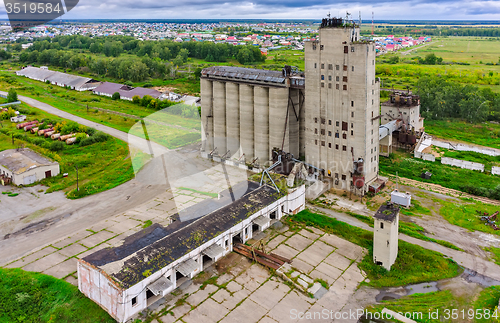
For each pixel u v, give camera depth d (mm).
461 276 56281
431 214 73375
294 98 89562
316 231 68375
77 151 109562
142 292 49156
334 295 52688
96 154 107188
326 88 79812
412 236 65812
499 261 59438
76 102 167125
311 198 80125
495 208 74812
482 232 67250
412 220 71312
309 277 55969
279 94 86438
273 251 62281
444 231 67688
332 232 67875
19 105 158500
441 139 118000
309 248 63312
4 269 58281
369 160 80875
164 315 48656
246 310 49688
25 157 96875
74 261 60375
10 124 134125
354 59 74312
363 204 77375
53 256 61938
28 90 189750
